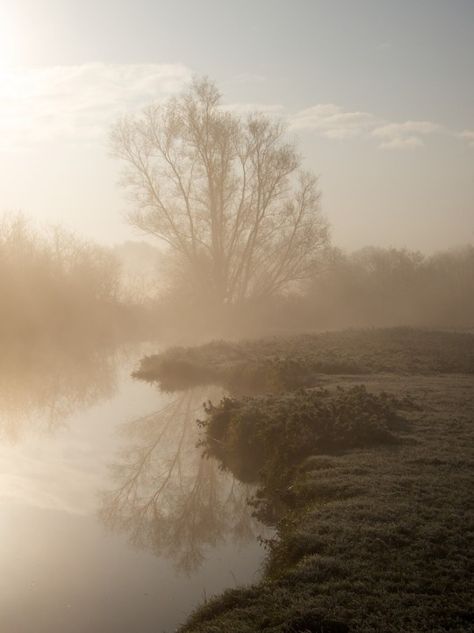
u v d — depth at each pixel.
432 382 20.91
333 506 9.64
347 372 23.48
